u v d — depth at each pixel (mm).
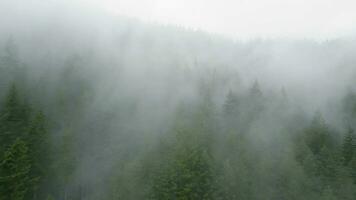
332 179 30594
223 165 29219
